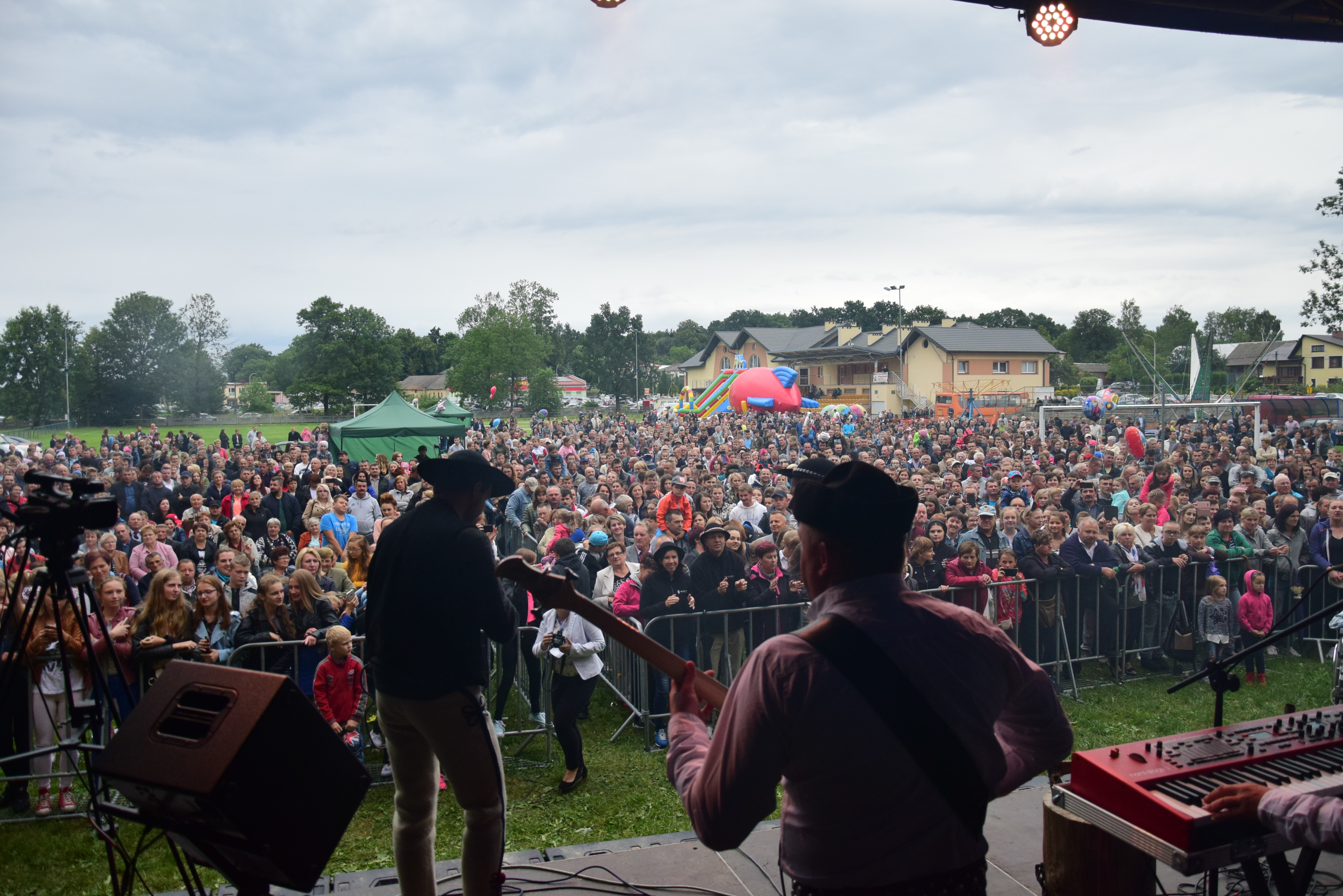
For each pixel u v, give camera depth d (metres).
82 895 4.27
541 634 5.71
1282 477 10.58
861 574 1.74
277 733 2.20
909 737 1.59
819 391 68.56
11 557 5.46
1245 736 2.51
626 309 106.81
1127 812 2.23
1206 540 8.57
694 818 1.69
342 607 6.45
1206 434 27.72
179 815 2.21
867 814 1.60
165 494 13.88
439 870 3.96
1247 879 2.42
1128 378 88.62
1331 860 3.73
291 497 12.55
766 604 6.96
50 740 5.21
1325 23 5.16
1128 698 7.34
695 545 8.85
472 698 2.89
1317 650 8.48
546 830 5.00
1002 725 1.93
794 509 1.80
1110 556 7.88
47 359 86.94
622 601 6.93
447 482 2.95
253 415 91.62
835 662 1.61
